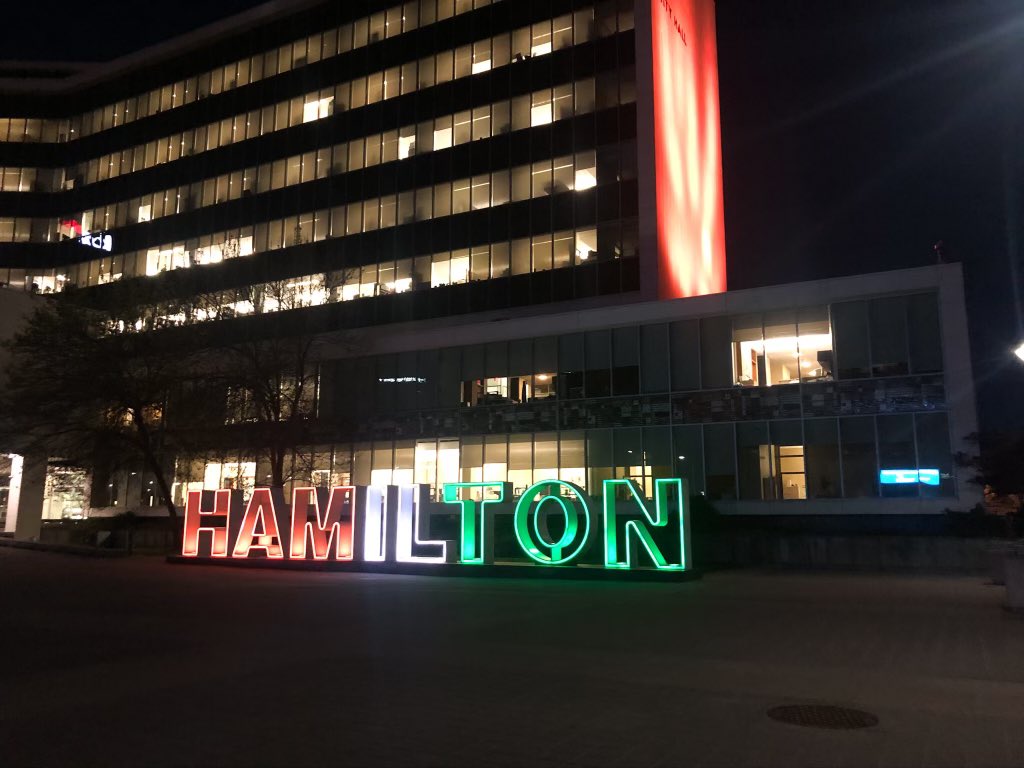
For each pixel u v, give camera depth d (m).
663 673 8.98
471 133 48.06
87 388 36.88
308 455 43.28
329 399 43.03
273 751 6.03
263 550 29.33
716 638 11.62
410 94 50.75
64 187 67.56
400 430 40.66
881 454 29.72
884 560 25.92
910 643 11.16
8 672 9.23
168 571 26.78
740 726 6.73
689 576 21.86
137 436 40.28
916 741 6.29
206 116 60.00
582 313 36.75
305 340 41.12
